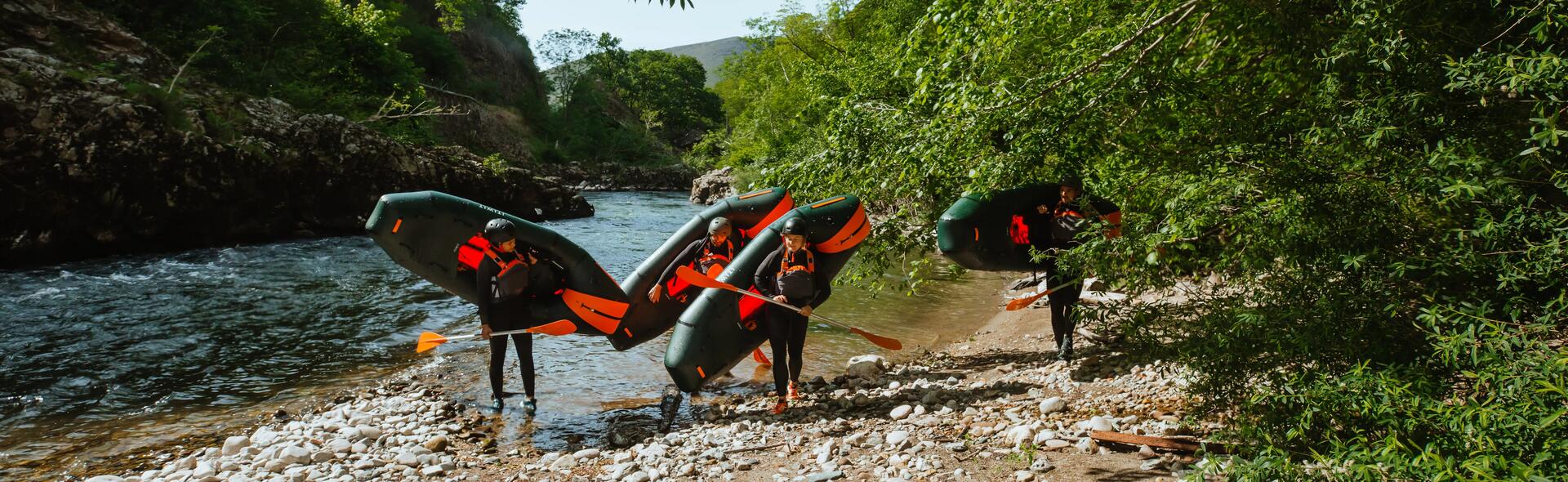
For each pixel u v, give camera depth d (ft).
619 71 289.53
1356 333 9.32
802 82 101.76
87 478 14.17
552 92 237.86
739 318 18.48
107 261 42.86
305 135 57.72
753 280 18.75
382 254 47.57
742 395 19.30
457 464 14.57
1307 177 10.30
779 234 19.40
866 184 20.90
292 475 13.57
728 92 196.13
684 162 214.28
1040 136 16.31
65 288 34.27
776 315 17.30
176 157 48.01
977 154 18.39
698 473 13.21
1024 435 13.38
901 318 29.04
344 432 15.94
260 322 27.81
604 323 19.26
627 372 21.27
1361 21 11.14
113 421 17.53
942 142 17.70
